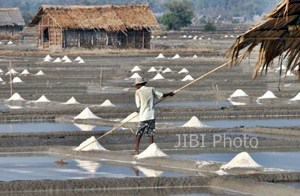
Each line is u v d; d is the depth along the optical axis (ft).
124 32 520.42
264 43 127.75
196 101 269.64
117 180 134.21
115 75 369.71
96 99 275.80
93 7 525.34
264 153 166.09
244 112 228.63
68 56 492.54
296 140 180.14
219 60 431.02
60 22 519.19
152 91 160.97
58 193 130.31
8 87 313.73
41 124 217.15
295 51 128.88
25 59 476.54
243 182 130.82
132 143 177.47
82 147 165.48
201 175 140.26
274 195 125.18
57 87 317.42
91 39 524.52
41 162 157.79
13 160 160.66
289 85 311.27
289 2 120.06
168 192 129.90
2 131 201.67
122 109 235.81
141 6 529.45
